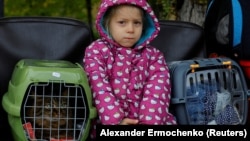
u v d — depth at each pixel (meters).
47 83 2.21
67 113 2.28
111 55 2.49
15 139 2.28
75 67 2.32
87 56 2.49
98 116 2.41
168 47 2.84
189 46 2.86
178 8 3.36
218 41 2.84
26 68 2.22
